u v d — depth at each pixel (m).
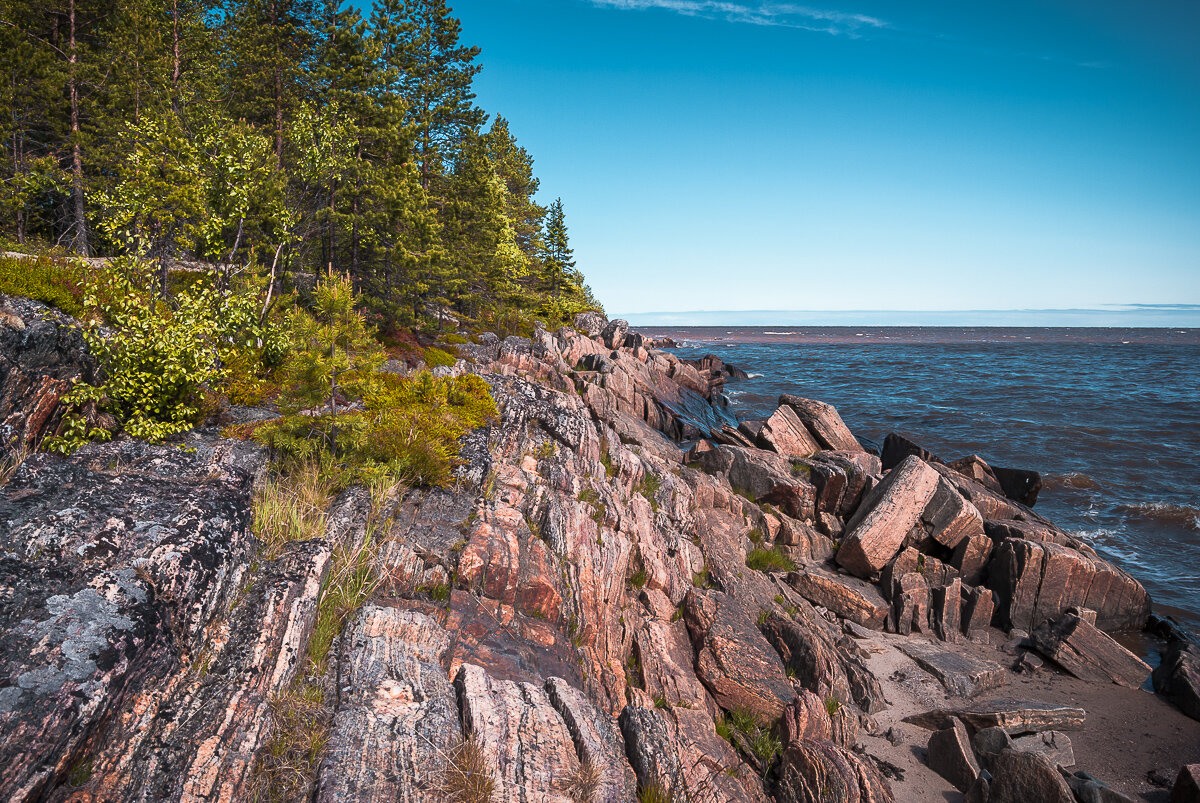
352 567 9.55
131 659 5.51
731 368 81.44
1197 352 152.00
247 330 16.62
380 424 14.18
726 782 9.46
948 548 20.09
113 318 12.55
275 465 11.73
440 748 6.39
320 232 29.31
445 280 35.78
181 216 16.05
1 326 10.19
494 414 18.11
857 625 17.14
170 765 5.39
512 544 11.60
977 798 10.81
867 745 12.61
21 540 6.22
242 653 6.77
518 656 9.38
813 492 23.44
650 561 14.80
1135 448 41.78
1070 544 19.62
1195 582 22.12
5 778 4.27
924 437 44.88
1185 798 10.84
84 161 29.44
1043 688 15.23
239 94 33.25
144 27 30.27
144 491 7.82
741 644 13.49
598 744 7.36
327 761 5.95
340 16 29.06
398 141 29.69
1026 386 73.94
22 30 29.91
